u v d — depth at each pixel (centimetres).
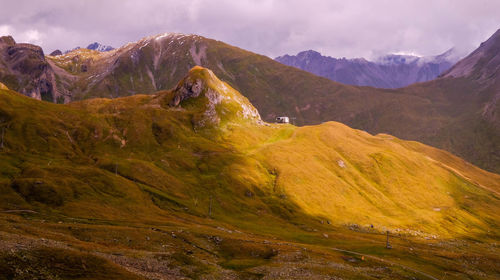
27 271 5975
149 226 14162
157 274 7950
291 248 13425
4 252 6353
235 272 9725
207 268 9556
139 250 10044
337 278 10231
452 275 13925
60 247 7706
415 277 12425
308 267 10944
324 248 15112
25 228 9375
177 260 9600
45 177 19138
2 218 10881
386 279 11300
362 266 12606
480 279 14238
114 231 11506
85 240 10169
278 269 10356
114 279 6650
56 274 6231
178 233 13138
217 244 12888
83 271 6625
